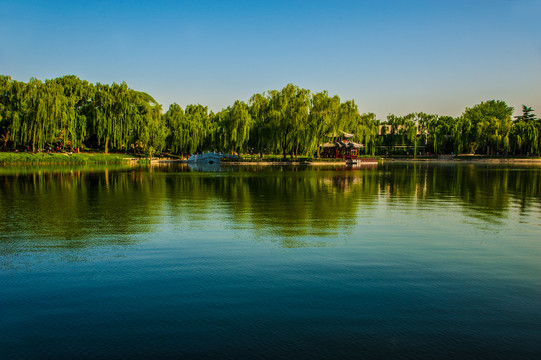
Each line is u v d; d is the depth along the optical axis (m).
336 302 6.86
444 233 12.38
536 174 45.97
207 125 92.56
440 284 7.74
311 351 5.30
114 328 5.93
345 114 76.44
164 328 5.92
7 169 49.94
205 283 7.75
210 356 5.18
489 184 31.50
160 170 50.81
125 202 19.44
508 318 6.29
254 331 5.82
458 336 5.72
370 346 5.43
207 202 19.52
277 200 20.45
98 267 8.75
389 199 21.20
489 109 157.00
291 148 79.00
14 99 66.75
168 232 12.36
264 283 7.76
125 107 77.62
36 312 6.48
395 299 7.00
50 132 65.38
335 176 40.66
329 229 12.93
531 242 11.23
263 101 78.56
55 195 22.36
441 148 123.44
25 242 11.00
